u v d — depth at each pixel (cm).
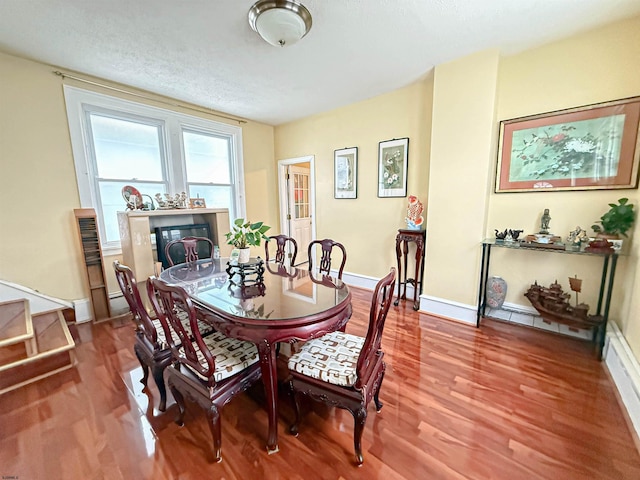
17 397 180
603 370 199
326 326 147
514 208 264
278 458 136
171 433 152
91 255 291
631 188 212
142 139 339
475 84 251
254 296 173
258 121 456
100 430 153
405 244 325
